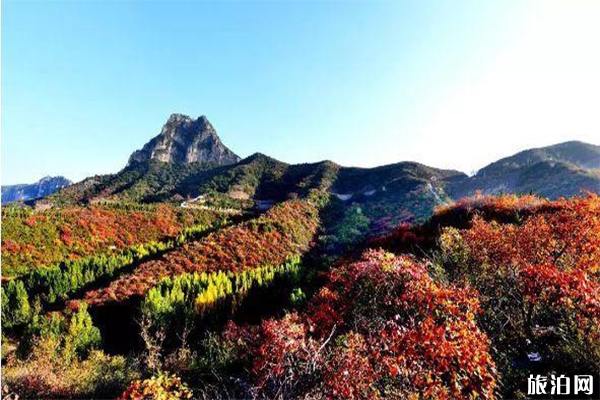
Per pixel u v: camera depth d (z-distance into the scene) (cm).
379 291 1129
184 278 4334
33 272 4922
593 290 852
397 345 724
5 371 1384
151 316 2930
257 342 1223
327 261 5688
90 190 18500
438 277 1241
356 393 657
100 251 7762
